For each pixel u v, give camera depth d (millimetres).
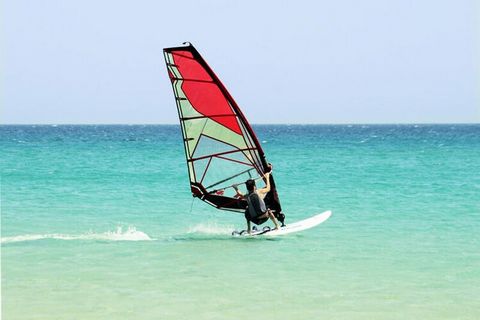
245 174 48625
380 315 27141
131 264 36531
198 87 45906
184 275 34062
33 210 59219
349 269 35594
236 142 47719
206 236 46688
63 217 55375
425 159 138250
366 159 140125
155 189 78250
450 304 28828
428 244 42969
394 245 42594
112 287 31391
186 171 104500
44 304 28422
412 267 36125
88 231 48406
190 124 46656
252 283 32375
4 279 32812
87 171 102062
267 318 26641
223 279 33125
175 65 45156
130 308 27906
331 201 67000
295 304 28656
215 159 47875
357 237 45656
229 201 49156
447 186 80750
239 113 46625
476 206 62156
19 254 38969
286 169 111000
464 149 187250
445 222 52500
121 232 48156
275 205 48688
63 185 80938
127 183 84625
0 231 47844
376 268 35906
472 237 45594
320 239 44844
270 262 37406
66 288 31188
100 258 38062
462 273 34719
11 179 87562
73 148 193500
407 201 66375
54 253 39406
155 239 45188
